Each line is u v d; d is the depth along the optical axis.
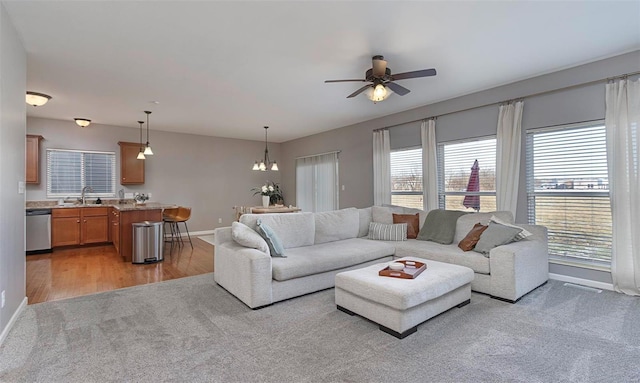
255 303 2.94
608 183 3.45
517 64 3.64
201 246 6.27
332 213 4.45
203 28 2.75
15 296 2.70
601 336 2.37
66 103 4.95
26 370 1.95
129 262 4.91
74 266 4.66
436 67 3.71
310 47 3.14
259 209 6.32
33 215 5.52
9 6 2.37
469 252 3.53
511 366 1.98
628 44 3.16
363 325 2.60
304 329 2.53
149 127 6.95
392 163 6.00
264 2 2.38
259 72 3.77
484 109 4.56
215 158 8.16
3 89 2.39
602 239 3.56
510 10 2.53
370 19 2.64
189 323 2.64
